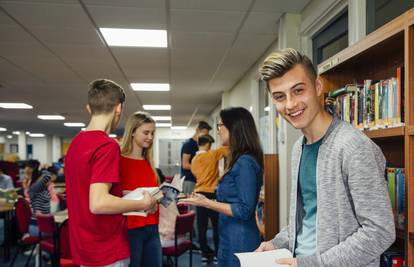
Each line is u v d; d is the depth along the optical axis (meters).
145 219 2.06
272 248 1.21
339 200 0.86
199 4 2.73
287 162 3.01
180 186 2.10
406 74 1.04
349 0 2.19
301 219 1.07
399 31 1.08
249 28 3.27
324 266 0.83
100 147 1.46
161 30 3.29
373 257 0.78
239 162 1.72
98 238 1.48
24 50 3.86
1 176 5.43
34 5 2.70
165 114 10.20
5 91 6.27
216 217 3.88
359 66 1.64
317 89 0.96
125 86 6.03
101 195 1.41
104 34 3.38
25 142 15.27
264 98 4.49
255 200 1.69
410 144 1.04
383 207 0.79
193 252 4.36
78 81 5.48
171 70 4.88
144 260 2.10
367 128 1.35
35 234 3.62
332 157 0.89
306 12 2.83
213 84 5.95
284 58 0.91
